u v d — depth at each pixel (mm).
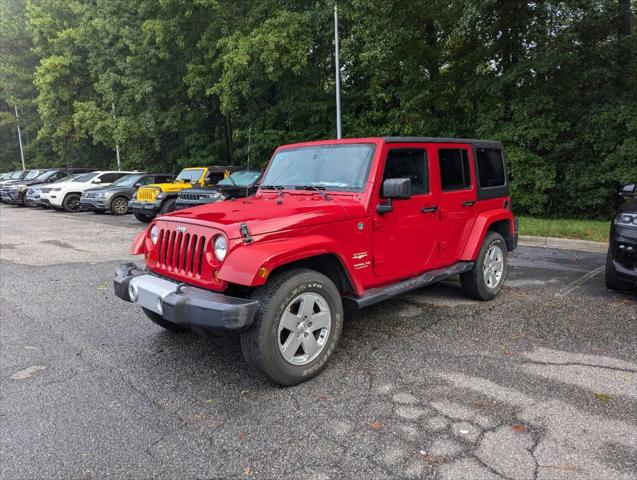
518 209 14797
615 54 12836
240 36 17391
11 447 2857
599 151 13578
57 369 3965
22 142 44031
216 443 2869
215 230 3482
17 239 11469
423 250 4742
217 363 4047
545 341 4348
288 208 3949
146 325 5051
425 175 4766
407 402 3303
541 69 12812
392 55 14531
